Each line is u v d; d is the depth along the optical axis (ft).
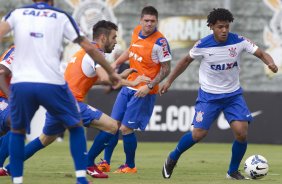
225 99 84.74
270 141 165.68
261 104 165.68
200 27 175.32
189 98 164.96
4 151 85.25
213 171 100.48
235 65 84.43
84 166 66.49
